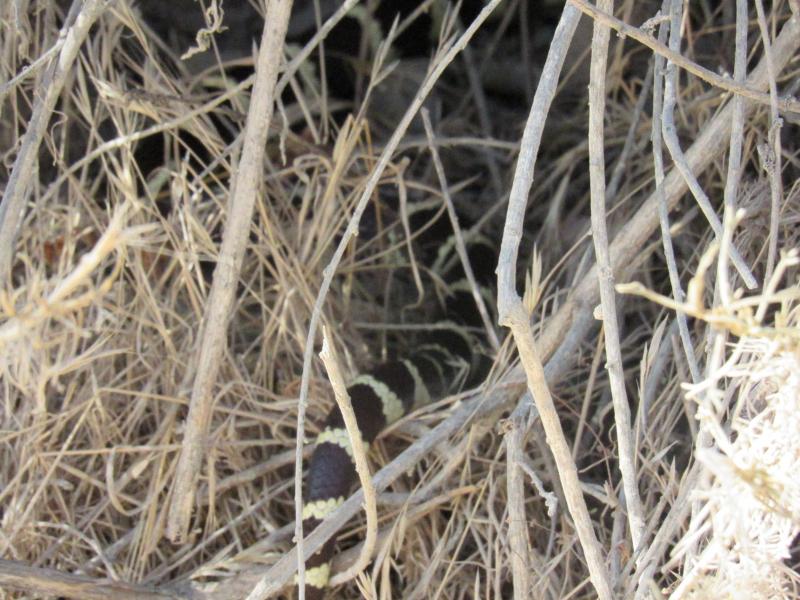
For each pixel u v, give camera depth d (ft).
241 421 2.10
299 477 1.56
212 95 2.23
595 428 2.08
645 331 2.22
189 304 2.22
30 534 1.91
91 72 2.11
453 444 1.95
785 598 1.45
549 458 1.93
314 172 2.39
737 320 1.25
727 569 1.44
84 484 1.98
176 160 2.20
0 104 1.82
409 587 1.91
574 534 1.81
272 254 2.17
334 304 2.36
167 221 2.14
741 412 1.60
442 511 1.99
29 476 1.95
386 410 2.08
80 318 2.02
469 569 1.92
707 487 1.53
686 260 2.22
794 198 1.94
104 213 2.19
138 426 2.07
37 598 1.84
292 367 2.19
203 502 2.00
